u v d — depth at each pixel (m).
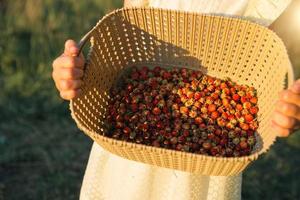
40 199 1.11
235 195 0.65
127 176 0.66
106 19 0.59
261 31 0.58
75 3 1.72
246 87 0.63
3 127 1.32
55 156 1.24
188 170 0.53
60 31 1.63
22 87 1.45
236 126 0.61
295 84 0.49
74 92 0.54
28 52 1.58
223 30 0.60
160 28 0.62
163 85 0.64
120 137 0.61
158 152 0.50
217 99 0.63
